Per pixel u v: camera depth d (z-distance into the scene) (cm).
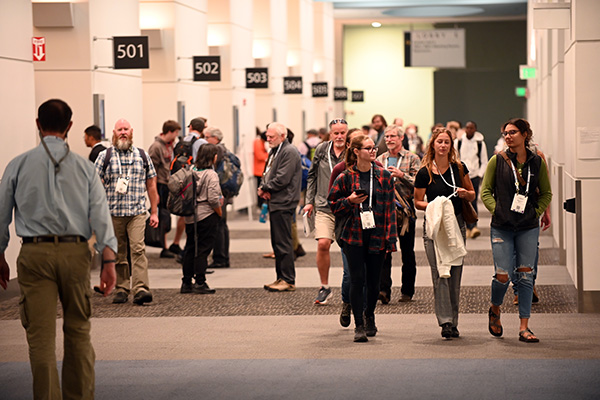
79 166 702
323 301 1220
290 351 948
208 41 2572
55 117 700
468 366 871
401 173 1158
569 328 1038
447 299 987
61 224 691
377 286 991
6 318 1155
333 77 4519
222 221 1594
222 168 1581
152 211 1283
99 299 1294
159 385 820
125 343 999
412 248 1208
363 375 844
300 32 3719
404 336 1009
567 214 1411
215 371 869
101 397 783
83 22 1659
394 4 4341
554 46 1752
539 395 771
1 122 1259
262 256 1756
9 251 1295
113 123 1767
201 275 1324
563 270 1485
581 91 1139
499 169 966
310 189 1198
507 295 1259
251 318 1134
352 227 964
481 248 1816
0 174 1250
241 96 2689
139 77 1916
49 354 693
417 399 764
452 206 966
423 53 4784
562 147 1642
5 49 1272
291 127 3712
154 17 2109
